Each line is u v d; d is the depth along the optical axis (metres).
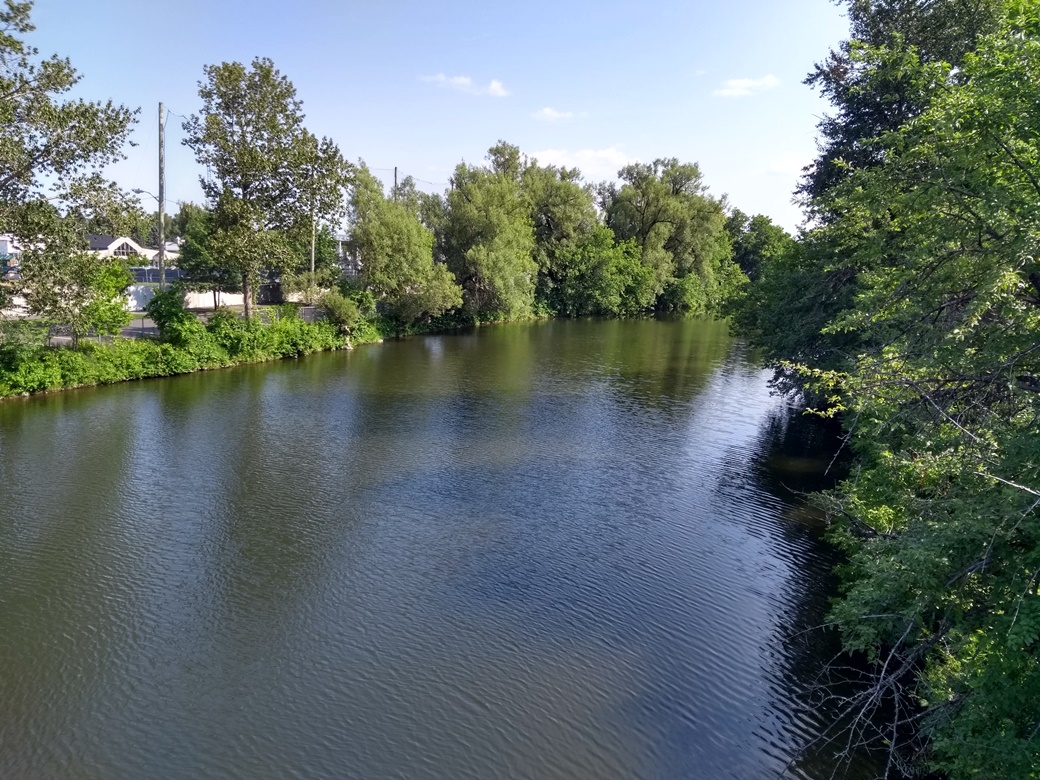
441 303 53.84
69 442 21.64
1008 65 8.43
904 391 9.42
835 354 21.88
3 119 23.77
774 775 9.21
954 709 7.80
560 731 9.87
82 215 26.91
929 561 7.76
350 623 12.30
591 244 77.62
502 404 28.53
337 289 46.44
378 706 10.27
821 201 13.87
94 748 9.30
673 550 15.38
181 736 9.57
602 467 20.69
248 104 37.38
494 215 61.75
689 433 24.75
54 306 26.56
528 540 15.67
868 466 14.59
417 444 22.56
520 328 61.44
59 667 10.89
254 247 37.12
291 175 38.53
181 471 19.44
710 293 84.56
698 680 11.05
